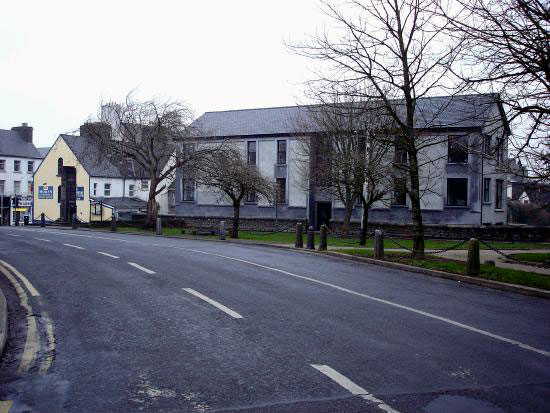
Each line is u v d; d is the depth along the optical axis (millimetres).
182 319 8438
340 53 16359
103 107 35969
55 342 7141
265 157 43344
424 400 5086
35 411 4793
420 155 35125
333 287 11820
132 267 14664
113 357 6445
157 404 4953
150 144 36688
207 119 49188
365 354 6594
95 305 9555
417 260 16500
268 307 9422
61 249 19859
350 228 34688
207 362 6238
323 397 5129
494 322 8609
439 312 9312
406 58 16328
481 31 10852
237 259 17250
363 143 27109
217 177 30953
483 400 5109
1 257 17156
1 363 6234
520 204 43438
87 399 5082
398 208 36969
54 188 54562
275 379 5637
